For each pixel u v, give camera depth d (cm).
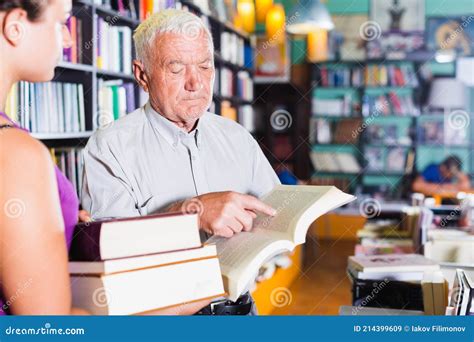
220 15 662
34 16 83
